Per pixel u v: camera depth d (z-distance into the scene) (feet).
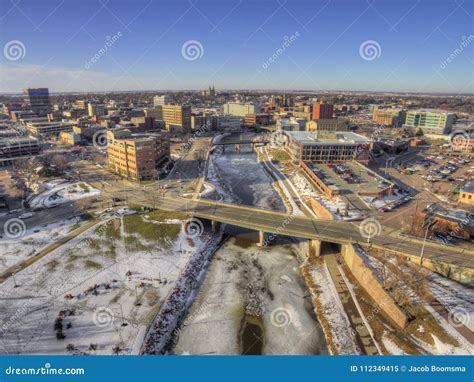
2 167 583.17
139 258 291.58
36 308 227.20
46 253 291.38
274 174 587.68
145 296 244.42
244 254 320.50
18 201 410.11
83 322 216.54
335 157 577.02
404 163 606.14
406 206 386.73
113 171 545.85
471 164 591.78
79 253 293.64
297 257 315.37
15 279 255.50
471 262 253.65
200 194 436.35
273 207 431.84
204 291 263.29
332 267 291.17
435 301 226.17
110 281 258.98
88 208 385.91
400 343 202.28
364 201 396.57
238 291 264.11
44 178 501.56
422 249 260.42
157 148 563.48
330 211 365.81
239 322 230.68
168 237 326.85
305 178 527.81
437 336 200.44
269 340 214.28
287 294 261.03
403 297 222.48
